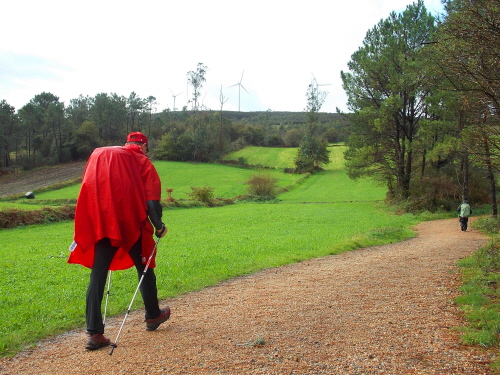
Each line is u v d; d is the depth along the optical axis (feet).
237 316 17.61
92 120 377.50
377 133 129.39
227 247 48.47
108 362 12.36
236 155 337.93
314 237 58.54
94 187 13.66
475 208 113.60
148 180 14.65
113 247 14.05
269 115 643.04
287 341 13.67
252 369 11.35
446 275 25.58
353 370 11.14
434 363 11.50
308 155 284.61
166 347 13.52
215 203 151.74
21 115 315.17
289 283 25.88
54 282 30.07
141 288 15.11
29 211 90.63
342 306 18.56
